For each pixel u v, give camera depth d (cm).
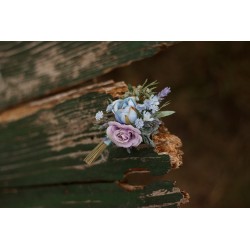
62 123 60
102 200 57
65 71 60
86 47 58
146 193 54
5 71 64
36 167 63
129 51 55
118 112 46
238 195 73
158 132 50
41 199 63
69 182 60
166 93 46
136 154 53
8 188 66
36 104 62
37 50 62
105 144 49
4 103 65
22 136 64
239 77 73
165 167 51
